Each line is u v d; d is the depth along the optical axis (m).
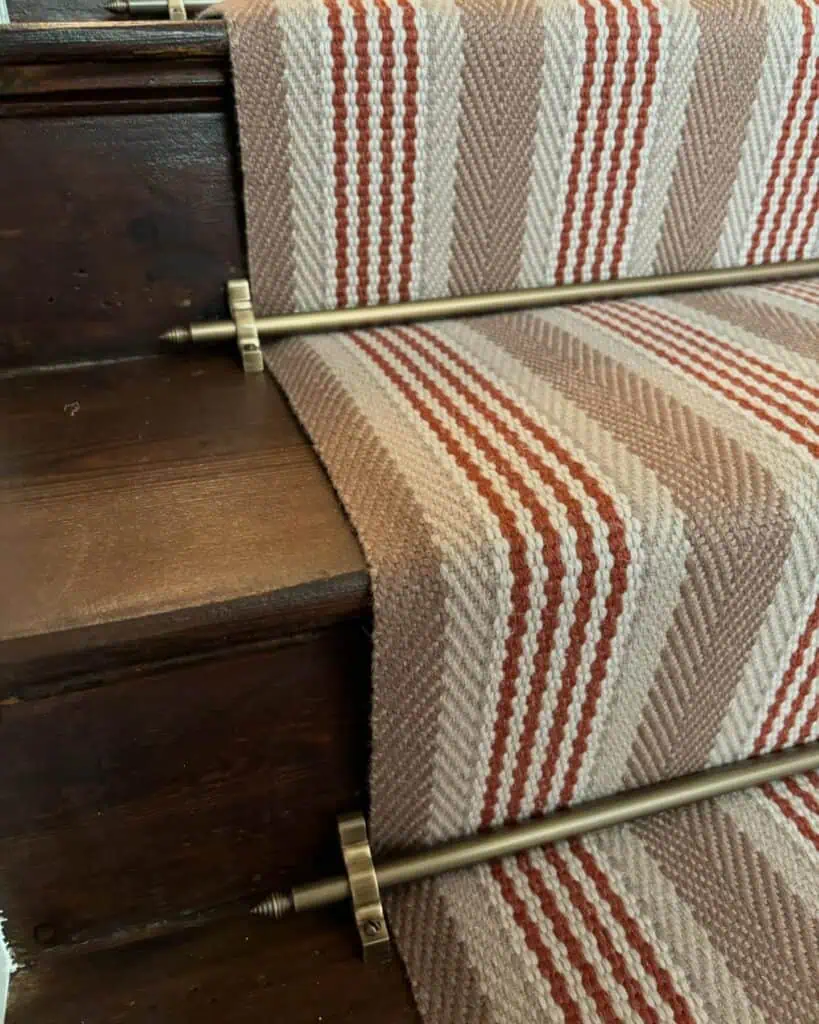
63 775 0.46
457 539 0.44
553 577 0.45
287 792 0.52
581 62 0.66
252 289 0.69
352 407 0.57
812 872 0.54
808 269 0.81
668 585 0.48
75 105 0.60
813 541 0.49
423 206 0.69
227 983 0.50
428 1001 0.48
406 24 0.62
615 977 0.48
